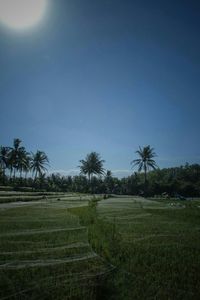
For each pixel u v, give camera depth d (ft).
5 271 29.30
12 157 291.38
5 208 104.22
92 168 336.08
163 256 35.88
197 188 306.76
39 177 318.86
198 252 37.96
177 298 23.88
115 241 43.96
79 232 52.80
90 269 30.37
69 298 23.56
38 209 101.30
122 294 24.62
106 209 107.45
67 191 339.36
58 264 31.89
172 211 96.78
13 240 44.68
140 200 181.57
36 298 23.54
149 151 311.88
